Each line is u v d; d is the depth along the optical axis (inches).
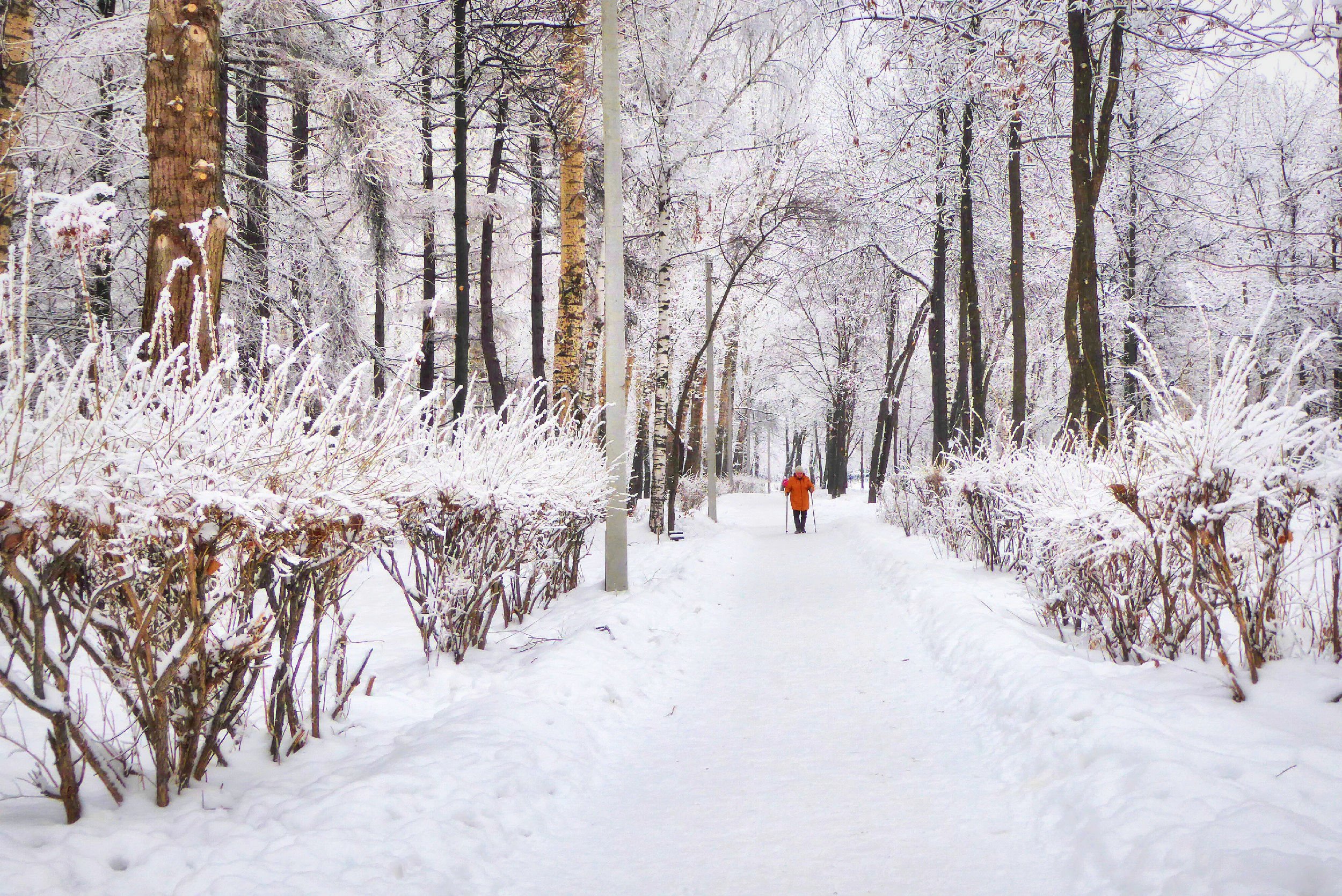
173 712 128.3
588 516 338.3
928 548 483.8
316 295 442.6
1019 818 133.0
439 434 224.4
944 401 740.0
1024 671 188.7
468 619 227.5
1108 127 390.0
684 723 195.0
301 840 112.0
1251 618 169.5
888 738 178.4
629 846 130.2
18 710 157.1
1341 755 122.5
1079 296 372.2
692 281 1055.6
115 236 367.2
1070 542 205.5
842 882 116.0
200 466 115.0
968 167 640.4
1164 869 100.5
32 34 327.3
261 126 477.1
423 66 520.7
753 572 475.8
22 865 99.9
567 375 492.7
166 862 106.3
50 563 108.0
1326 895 86.8
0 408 103.4
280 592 147.2
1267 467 159.6
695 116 628.1
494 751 150.7
